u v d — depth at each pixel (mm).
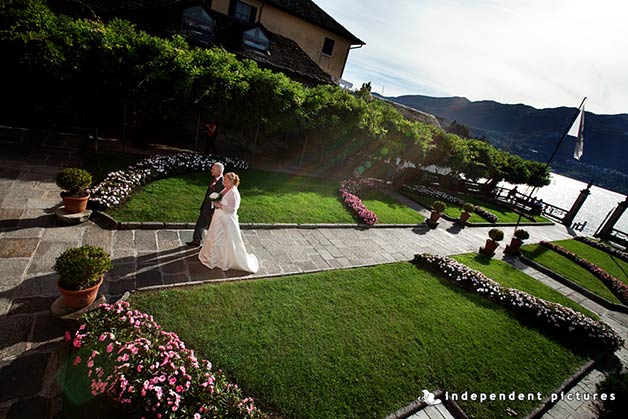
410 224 11633
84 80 8516
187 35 13695
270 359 4027
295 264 6746
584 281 10922
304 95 12195
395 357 4684
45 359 3307
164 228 6641
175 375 2926
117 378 2670
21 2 7504
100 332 3188
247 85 10375
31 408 2832
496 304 7148
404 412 3844
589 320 6988
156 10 13617
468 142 21891
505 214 19344
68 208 5883
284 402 3514
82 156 9031
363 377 4152
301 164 15125
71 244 5312
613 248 18547
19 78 8023
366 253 8320
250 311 4809
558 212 25438
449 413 4121
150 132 12289
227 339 4152
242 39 15656
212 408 2842
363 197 13219
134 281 4875
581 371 5629
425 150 16703
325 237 8547
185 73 9148
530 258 11828
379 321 5426
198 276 5395
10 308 3787
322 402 3637
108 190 6812
